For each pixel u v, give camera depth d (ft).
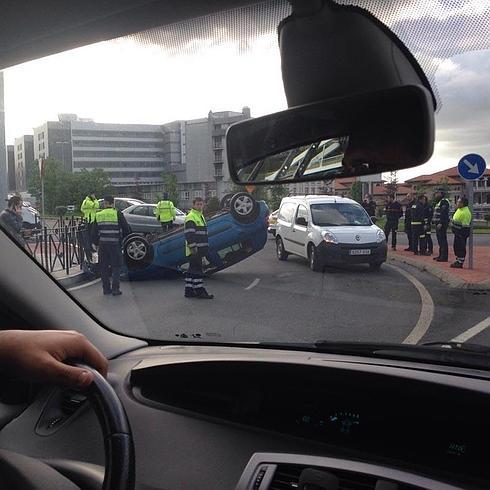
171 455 6.28
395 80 5.04
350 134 4.99
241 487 5.48
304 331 12.44
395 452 5.88
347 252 14.39
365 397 6.20
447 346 7.04
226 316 14.34
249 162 5.66
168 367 7.51
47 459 6.40
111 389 3.23
